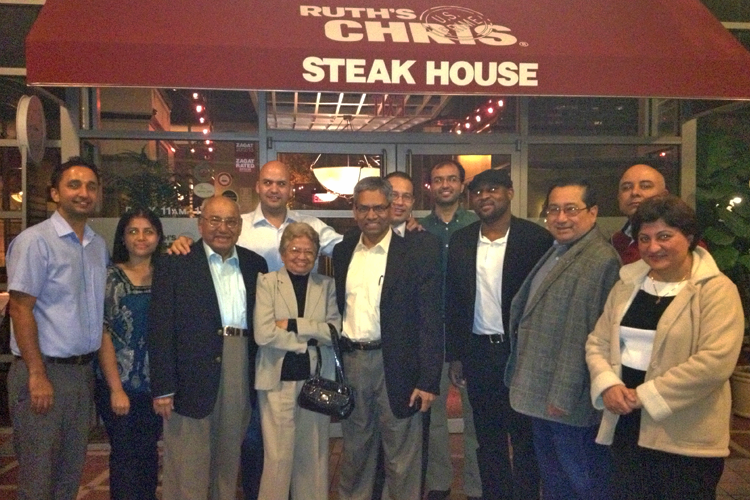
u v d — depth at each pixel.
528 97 5.59
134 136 5.22
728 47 4.59
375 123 6.67
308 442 3.30
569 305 2.83
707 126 6.17
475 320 3.45
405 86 4.18
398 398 3.22
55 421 2.96
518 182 5.58
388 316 3.24
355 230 3.60
